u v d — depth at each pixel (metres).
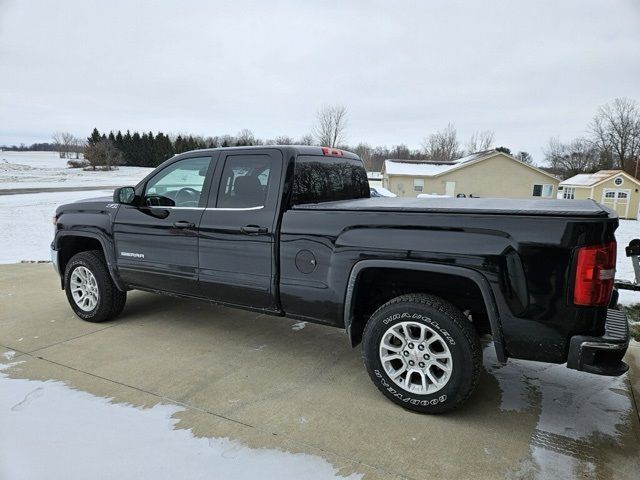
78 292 4.68
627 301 5.36
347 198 4.12
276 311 3.50
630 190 34.97
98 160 79.69
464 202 3.36
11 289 5.94
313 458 2.44
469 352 2.71
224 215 3.60
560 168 68.25
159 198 4.08
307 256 3.22
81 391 3.14
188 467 2.35
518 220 2.56
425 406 2.85
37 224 14.33
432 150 72.25
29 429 2.66
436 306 2.78
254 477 2.28
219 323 4.62
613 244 2.47
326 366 3.62
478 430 2.73
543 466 2.40
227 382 3.31
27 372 3.43
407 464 2.40
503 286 2.58
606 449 2.56
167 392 3.14
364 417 2.86
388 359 2.96
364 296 3.28
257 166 3.53
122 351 3.86
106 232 4.32
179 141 82.94
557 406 3.03
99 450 2.47
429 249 2.75
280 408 2.95
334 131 46.62
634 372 3.56
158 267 4.01
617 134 58.03
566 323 2.48
